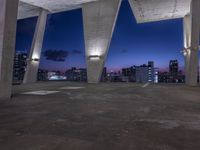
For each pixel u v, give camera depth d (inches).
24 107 289.0
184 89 631.8
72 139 148.3
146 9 1036.5
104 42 1005.2
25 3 1063.0
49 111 259.4
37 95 446.0
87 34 1041.5
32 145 135.2
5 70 370.9
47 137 152.6
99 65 1015.0
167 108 287.6
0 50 362.6
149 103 335.9
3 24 362.3
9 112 251.1
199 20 835.4
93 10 1025.5
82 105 311.0
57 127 181.6
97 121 205.9
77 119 214.4
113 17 986.1
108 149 129.3
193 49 846.5
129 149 129.3
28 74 1140.5
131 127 183.5
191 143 141.2
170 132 168.1
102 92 524.4
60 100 366.9
